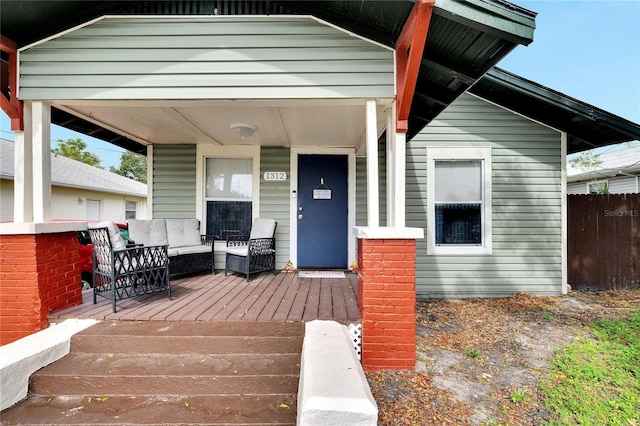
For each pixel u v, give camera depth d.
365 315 2.68
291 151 5.36
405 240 2.67
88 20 2.80
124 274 3.04
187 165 5.34
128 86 2.81
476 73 2.84
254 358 2.51
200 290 3.81
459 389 2.56
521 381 2.70
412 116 4.00
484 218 5.24
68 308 2.98
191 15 2.81
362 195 5.38
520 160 5.25
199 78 2.82
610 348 3.24
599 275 5.52
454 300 5.05
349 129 4.34
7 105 2.76
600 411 2.33
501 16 2.17
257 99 2.84
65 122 4.54
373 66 2.81
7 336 2.71
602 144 5.20
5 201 8.16
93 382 2.22
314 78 2.81
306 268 5.34
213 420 1.97
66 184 9.84
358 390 1.58
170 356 2.49
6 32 2.75
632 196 5.55
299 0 2.69
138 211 14.72
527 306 4.65
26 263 2.71
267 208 5.34
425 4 2.08
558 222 5.25
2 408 2.04
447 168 5.33
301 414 1.49
